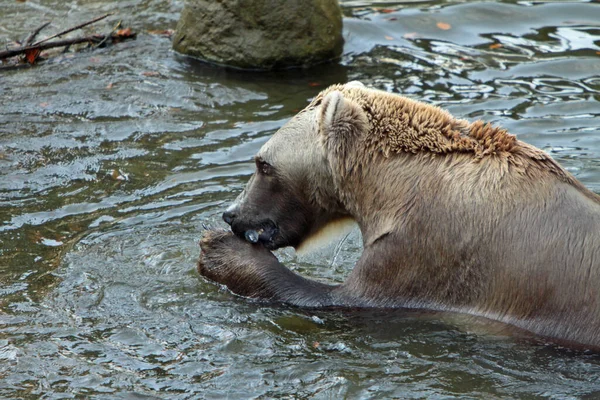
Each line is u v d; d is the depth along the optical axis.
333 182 10.59
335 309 10.50
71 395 8.85
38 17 21.86
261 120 16.34
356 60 19.09
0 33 20.88
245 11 18.58
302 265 11.92
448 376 9.05
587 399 8.58
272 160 10.86
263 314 10.45
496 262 9.65
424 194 9.99
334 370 9.20
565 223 9.38
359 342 9.78
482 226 9.69
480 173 9.81
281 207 11.04
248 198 11.09
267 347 9.70
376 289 10.40
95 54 19.67
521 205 9.56
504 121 15.73
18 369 9.32
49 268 11.62
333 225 11.26
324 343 9.77
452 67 18.45
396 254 10.15
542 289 9.42
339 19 19.50
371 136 10.34
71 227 12.75
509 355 9.41
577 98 16.64
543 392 8.72
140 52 19.70
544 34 19.92
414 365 9.27
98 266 11.63
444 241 9.87
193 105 17.08
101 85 17.97
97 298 10.84
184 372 9.23
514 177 9.70
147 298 10.85
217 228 11.63
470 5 21.56
